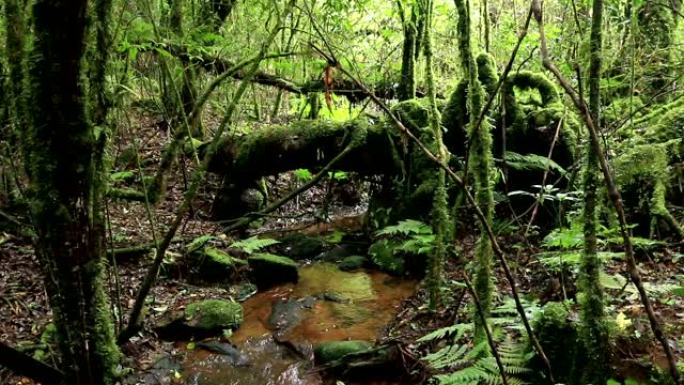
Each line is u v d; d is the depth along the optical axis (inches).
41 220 78.0
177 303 184.4
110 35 93.0
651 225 159.0
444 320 157.1
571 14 211.8
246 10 281.4
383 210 242.8
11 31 81.4
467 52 127.3
